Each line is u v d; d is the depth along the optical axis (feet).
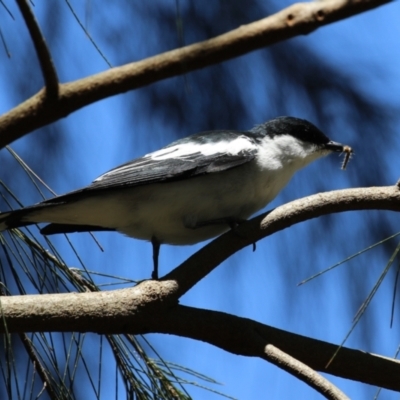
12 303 18.35
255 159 27.35
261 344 19.83
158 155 26.73
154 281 20.18
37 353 19.74
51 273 21.24
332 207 21.38
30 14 14.12
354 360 20.48
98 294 19.27
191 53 14.43
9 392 17.07
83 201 24.90
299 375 18.95
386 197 21.02
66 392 19.34
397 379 20.45
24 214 23.08
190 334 20.31
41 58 14.49
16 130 15.10
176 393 19.80
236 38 14.21
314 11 13.98
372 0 13.79
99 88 14.90
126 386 19.71
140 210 25.88
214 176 26.63
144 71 14.73
